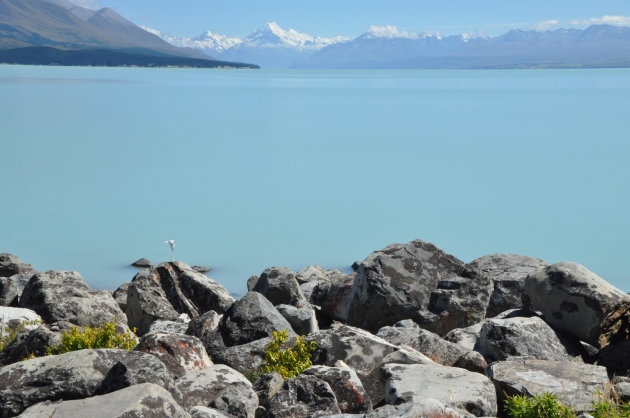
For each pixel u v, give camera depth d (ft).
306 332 46.62
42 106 399.24
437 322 49.49
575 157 198.08
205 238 106.52
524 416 28.68
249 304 42.32
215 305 57.31
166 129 282.97
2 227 111.96
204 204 132.87
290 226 114.83
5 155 200.85
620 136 250.16
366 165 185.98
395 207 130.52
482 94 572.51
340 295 55.67
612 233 109.91
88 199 136.87
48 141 237.45
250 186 153.17
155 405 24.14
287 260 94.73
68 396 26.86
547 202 134.82
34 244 101.65
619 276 87.86
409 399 29.58
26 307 54.44
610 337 40.86
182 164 187.42
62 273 58.75
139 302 56.70
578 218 121.19
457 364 36.81
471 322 50.19
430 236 108.99
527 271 56.90
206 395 30.91
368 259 52.39
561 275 41.68
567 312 40.65
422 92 622.13
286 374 35.45
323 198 139.64
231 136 258.57
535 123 303.89
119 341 38.04
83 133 264.11
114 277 86.17
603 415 27.86
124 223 115.85
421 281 51.21
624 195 141.28
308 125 302.45
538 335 38.55
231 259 94.99
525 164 185.98
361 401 30.55
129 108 399.44
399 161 193.67
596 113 354.74
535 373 33.12
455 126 296.10
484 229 113.39
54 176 164.55
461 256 98.07
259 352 38.68
